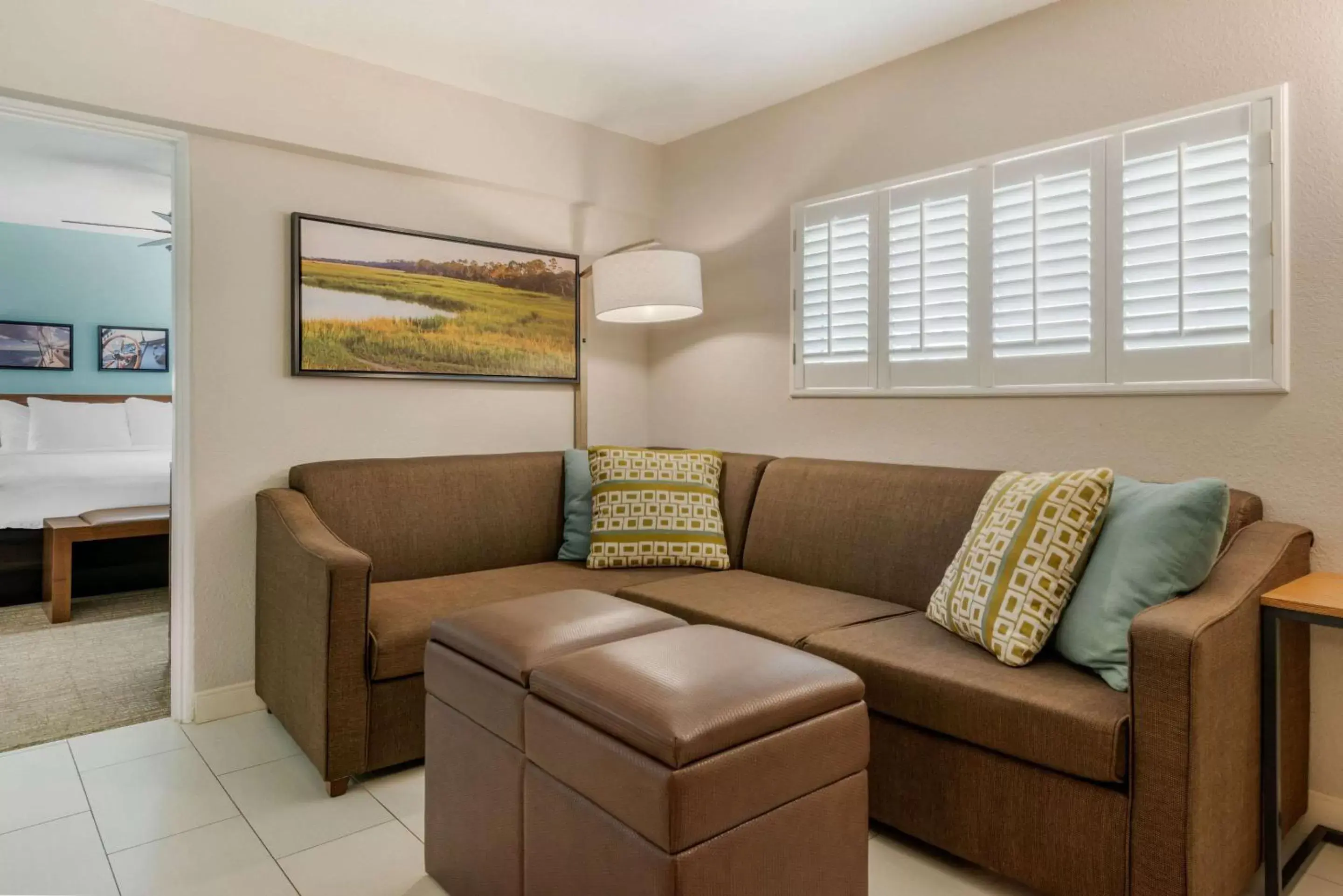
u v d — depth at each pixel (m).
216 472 2.66
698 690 1.30
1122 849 1.47
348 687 2.11
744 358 3.43
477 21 2.59
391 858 1.85
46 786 2.18
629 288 3.01
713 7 2.50
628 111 3.37
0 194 4.23
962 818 1.72
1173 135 2.18
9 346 5.59
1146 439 2.26
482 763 1.58
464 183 3.22
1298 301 1.99
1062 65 2.41
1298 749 1.93
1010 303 2.54
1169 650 1.41
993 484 2.19
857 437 3.01
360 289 2.94
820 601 2.38
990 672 1.73
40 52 2.29
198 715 2.62
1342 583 1.79
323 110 2.79
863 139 2.96
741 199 3.43
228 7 2.49
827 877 1.39
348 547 2.21
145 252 6.10
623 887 1.23
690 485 2.99
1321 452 1.96
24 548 4.11
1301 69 1.98
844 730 1.41
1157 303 2.21
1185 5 2.16
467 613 1.78
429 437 3.17
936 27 2.61
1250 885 1.76
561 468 3.21
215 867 1.80
